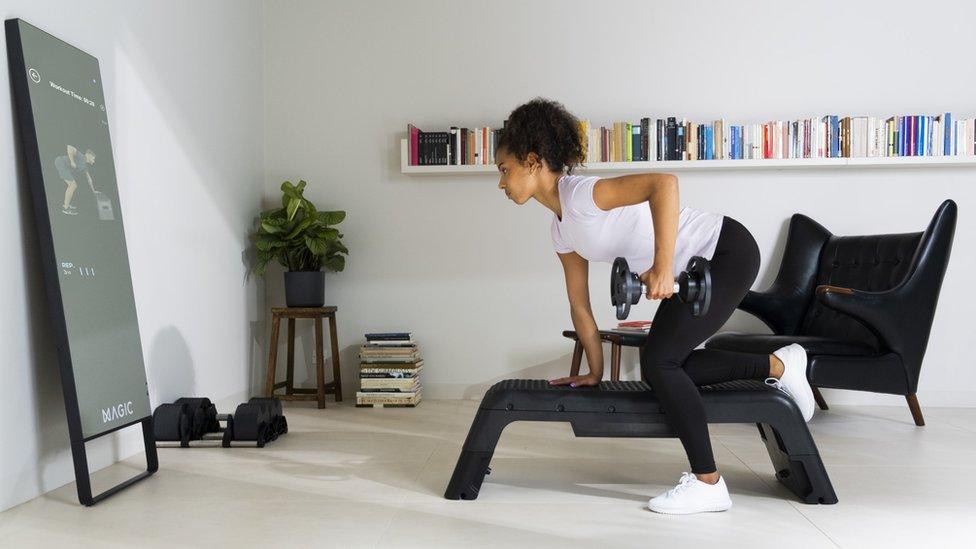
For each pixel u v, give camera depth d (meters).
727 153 4.37
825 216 4.50
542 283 4.65
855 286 4.12
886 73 4.48
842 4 4.50
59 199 2.55
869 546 1.98
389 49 4.72
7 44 2.45
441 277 4.70
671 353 2.27
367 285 4.74
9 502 2.39
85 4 2.88
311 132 4.77
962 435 3.54
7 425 2.40
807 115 4.52
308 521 2.21
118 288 2.85
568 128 2.29
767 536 2.06
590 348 2.57
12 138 2.48
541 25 4.64
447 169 4.50
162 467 2.91
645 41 4.59
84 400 2.50
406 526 2.16
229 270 4.23
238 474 2.79
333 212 4.42
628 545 2.00
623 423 2.40
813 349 3.60
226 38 4.21
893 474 2.77
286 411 4.25
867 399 4.46
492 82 4.67
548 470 2.83
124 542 2.04
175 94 3.60
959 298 4.43
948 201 3.70
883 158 4.27
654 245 2.08
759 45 4.55
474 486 2.44
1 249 2.41
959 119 4.45
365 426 3.78
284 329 4.80
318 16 4.76
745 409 2.36
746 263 2.25
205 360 3.89
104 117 2.90
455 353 4.70
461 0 4.68
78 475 2.41
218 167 4.09
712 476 2.30
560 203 2.27
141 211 3.26
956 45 4.45
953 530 2.12
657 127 4.39
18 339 2.48
